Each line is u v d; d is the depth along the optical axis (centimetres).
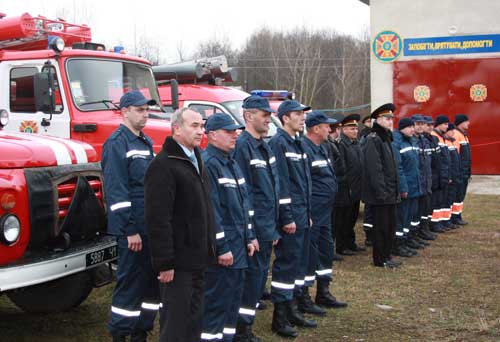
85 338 554
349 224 884
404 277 741
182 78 1104
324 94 5000
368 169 775
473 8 1592
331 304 625
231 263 457
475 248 902
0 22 815
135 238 474
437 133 1011
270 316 609
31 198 474
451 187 1045
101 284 557
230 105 1010
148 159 500
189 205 407
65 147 525
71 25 887
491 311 611
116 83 811
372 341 536
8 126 777
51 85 736
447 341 534
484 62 1597
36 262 468
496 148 1608
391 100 1678
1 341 546
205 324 469
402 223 852
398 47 1656
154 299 495
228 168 479
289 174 550
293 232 539
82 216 519
